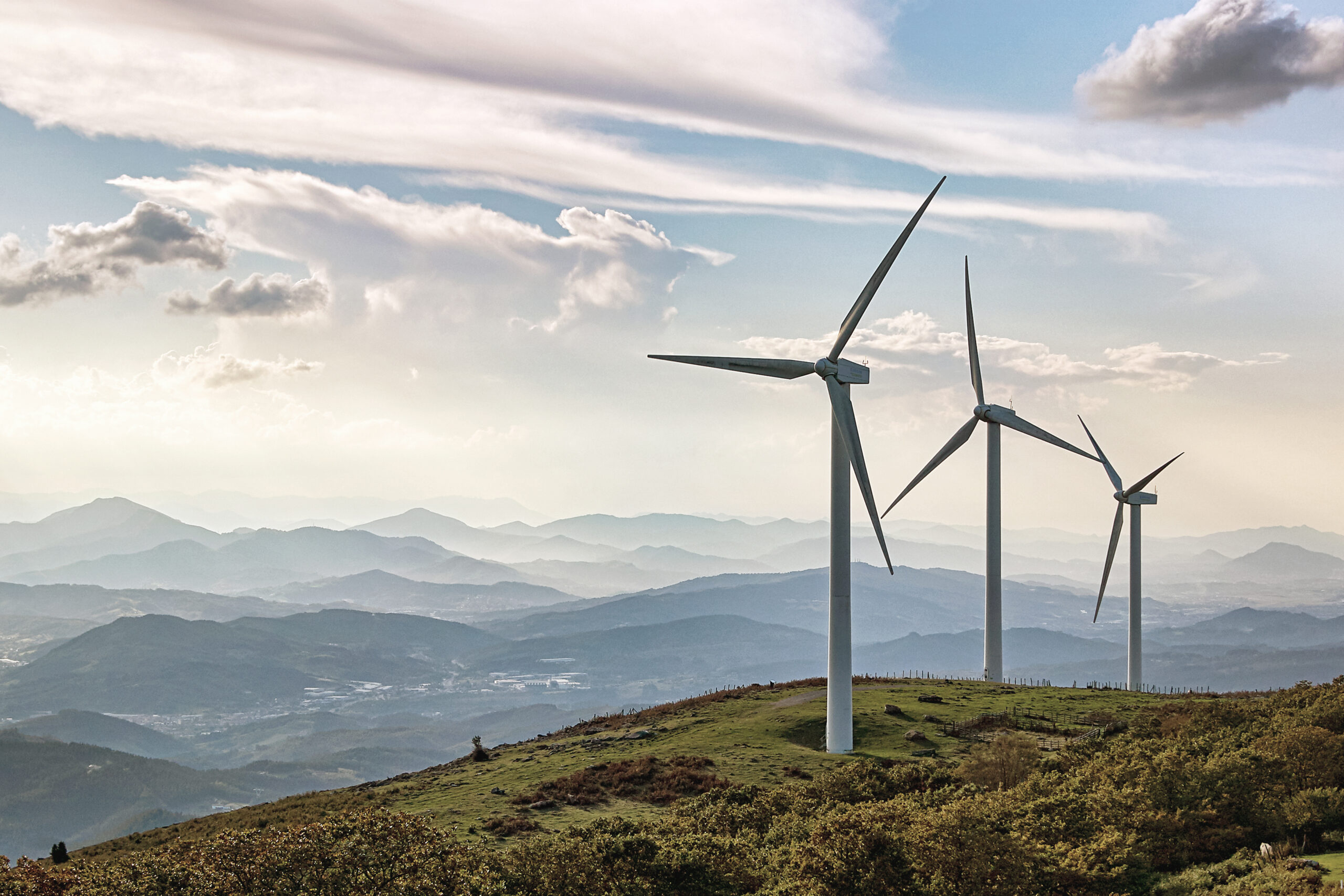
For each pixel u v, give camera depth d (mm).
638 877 40469
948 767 68562
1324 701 64312
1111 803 47500
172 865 38531
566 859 40906
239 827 70750
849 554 83625
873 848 41094
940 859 40375
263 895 35469
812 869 40812
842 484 84812
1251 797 46062
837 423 83875
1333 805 44531
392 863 37781
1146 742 64438
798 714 91625
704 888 41156
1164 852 43969
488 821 62312
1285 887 34844
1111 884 40906
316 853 37719
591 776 73312
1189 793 46938
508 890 38812
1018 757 62594
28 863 39688
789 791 62344
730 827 54812
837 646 81812
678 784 69750
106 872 39375
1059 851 42375
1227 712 68625
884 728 86000
